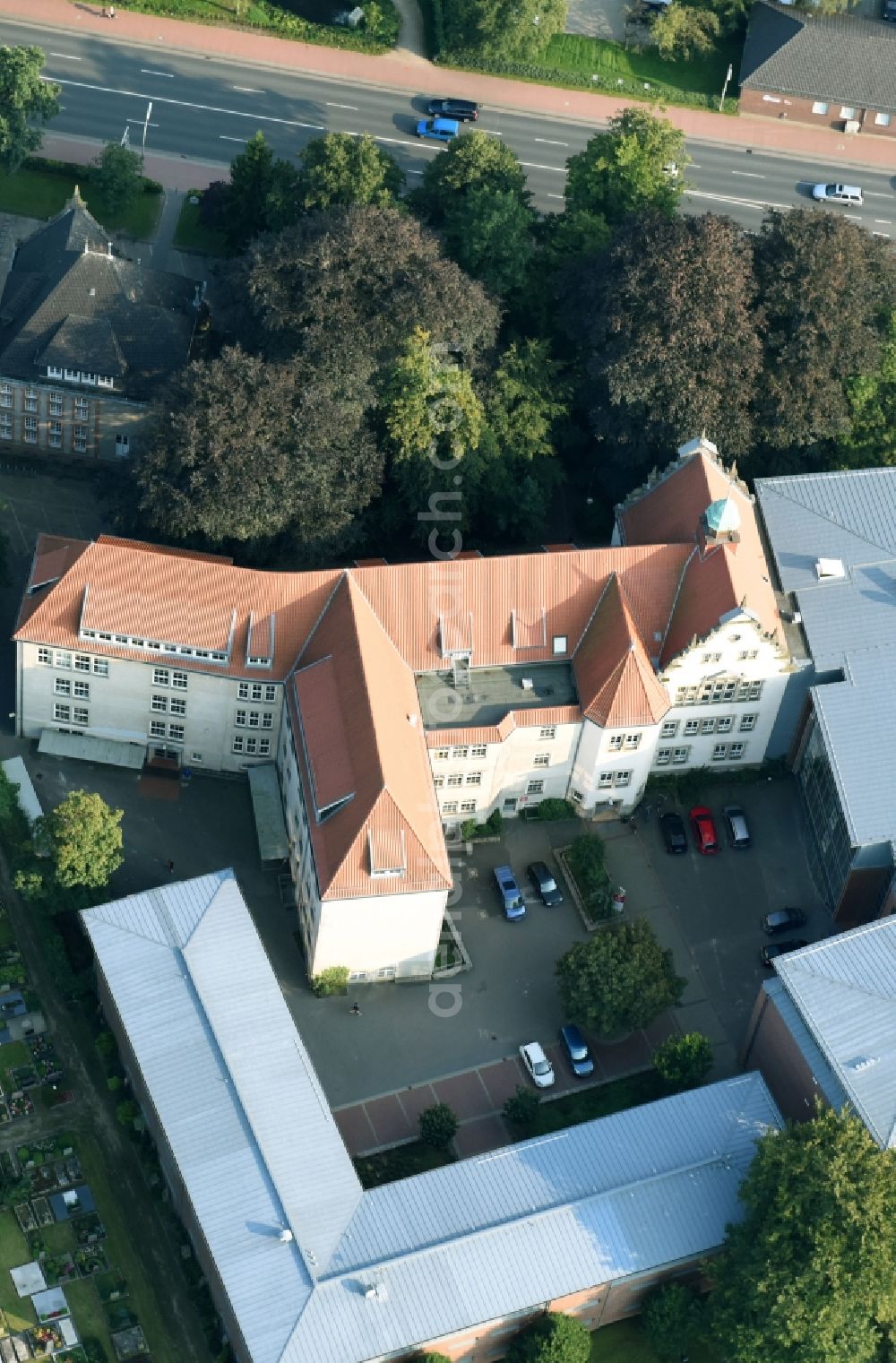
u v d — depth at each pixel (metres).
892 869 163.88
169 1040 145.88
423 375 179.25
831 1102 145.38
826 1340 131.12
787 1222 135.50
